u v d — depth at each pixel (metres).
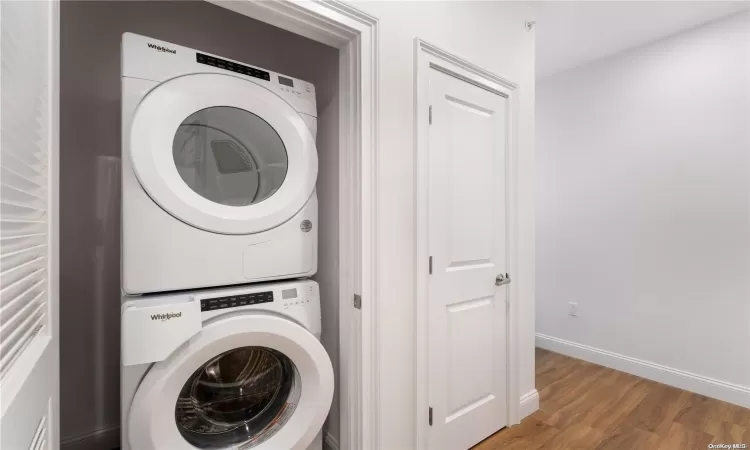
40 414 0.62
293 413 1.25
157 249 1.03
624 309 2.62
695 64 2.28
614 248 2.68
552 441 1.77
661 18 2.19
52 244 0.73
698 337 2.28
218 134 1.25
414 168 1.46
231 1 1.09
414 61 1.47
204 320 1.08
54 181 0.73
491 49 1.80
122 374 0.98
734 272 2.14
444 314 1.59
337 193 1.56
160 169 1.04
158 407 0.99
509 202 1.92
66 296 1.56
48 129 0.70
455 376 1.64
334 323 1.55
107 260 1.64
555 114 3.04
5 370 0.51
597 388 2.34
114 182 1.66
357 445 1.34
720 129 2.18
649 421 1.95
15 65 0.52
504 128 1.91
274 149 1.33
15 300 0.52
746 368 2.10
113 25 1.66
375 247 1.34
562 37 2.43
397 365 1.41
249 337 1.11
